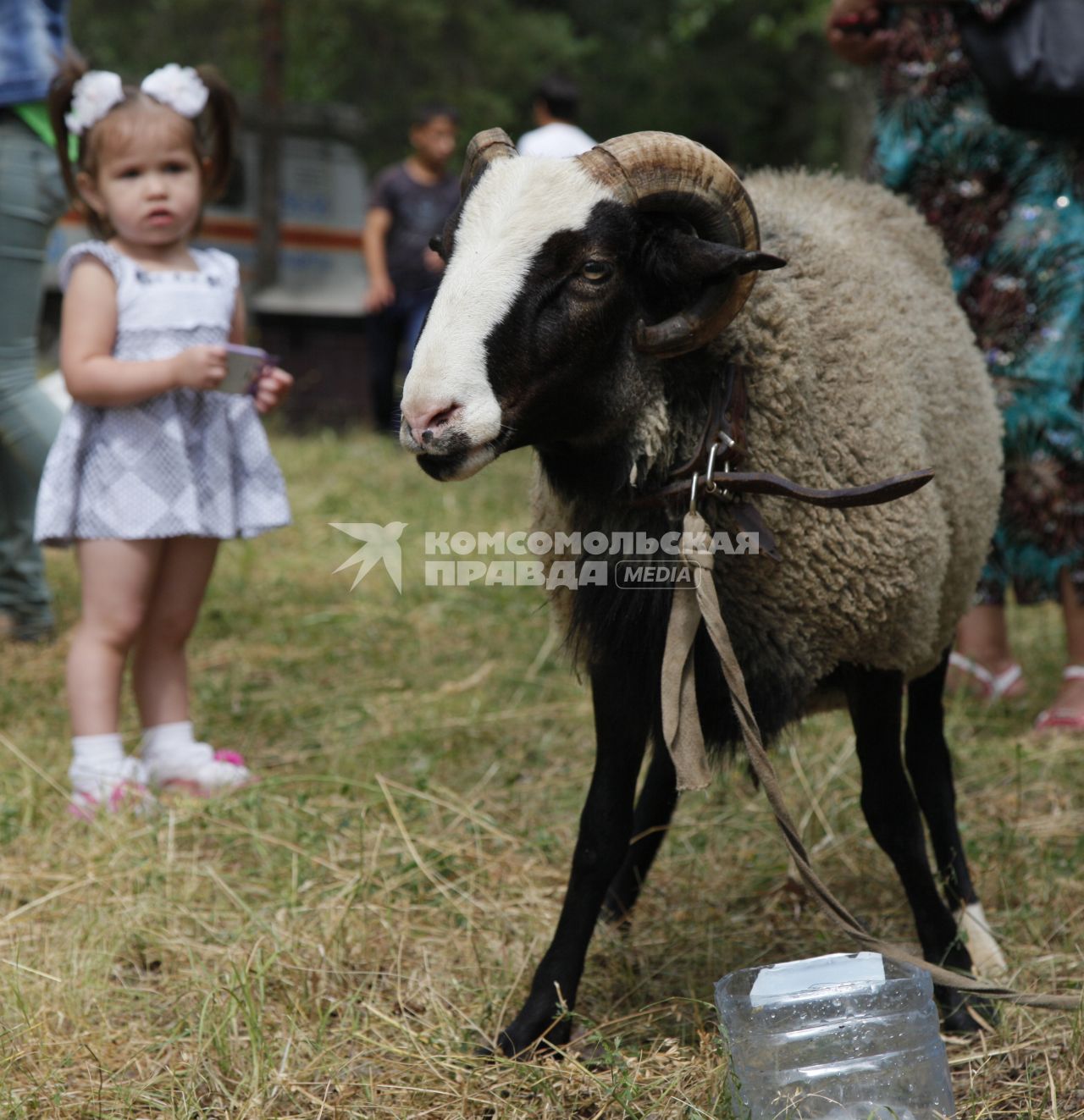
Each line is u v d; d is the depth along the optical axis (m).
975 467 2.77
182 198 3.51
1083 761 3.69
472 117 15.52
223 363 3.32
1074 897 2.93
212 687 4.42
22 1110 2.14
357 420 11.74
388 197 9.07
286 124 12.26
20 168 4.35
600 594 2.41
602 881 2.39
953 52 3.61
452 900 2.91
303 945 2.71
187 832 3.24
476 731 4.02
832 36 3.84
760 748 2.20
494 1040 2.36
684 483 2.30
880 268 2.69
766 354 2.33
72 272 3.45
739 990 2.19
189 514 3.42
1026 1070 2.23
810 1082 2.02
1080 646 4.02
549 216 2.12
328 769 3.78
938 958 2.53
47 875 3.01
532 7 19.88
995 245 3.77
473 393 2.07
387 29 14.78
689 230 2.24
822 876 3.07
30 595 4.82
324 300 12.48
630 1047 2.37
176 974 2.66
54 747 3.80
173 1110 2.17
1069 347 3.77
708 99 19.80
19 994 2.44
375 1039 2.40
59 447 3.42
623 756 2.42
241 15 13.93
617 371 2.23
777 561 2.33
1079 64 3.43
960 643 4.34
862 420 2.42
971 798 3.51
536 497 2.55
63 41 4.49
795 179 3.00
